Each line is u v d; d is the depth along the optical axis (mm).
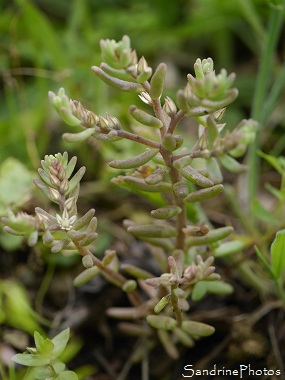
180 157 180
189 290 209
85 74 302
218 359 231
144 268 250
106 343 238
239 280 250
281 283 232
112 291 243
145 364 228
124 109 297
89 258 180
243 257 235
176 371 230
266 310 238
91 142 278
